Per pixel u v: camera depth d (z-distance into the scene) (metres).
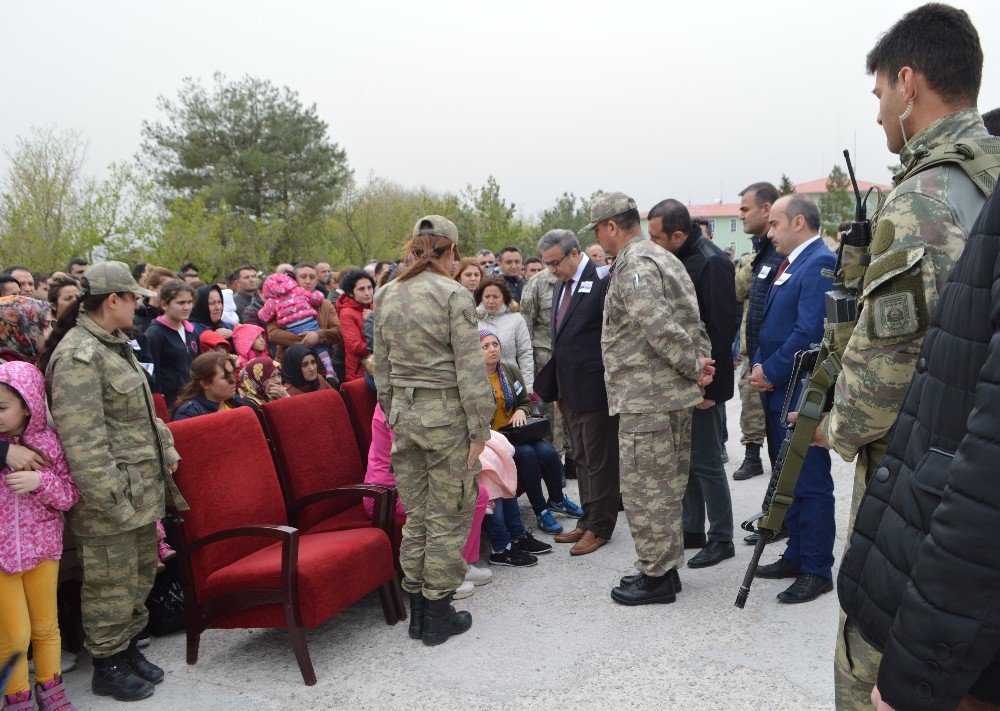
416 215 27.00
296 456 3.59
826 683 2.62
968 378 1.11
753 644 2.95
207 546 3.03
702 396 3.38
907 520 1.19
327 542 3.21
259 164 23.80
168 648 3.23
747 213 4.63
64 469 2.65
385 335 3.19
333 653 3.11
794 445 2.38
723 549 3.84
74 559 3.14
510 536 4.09
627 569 3.82
